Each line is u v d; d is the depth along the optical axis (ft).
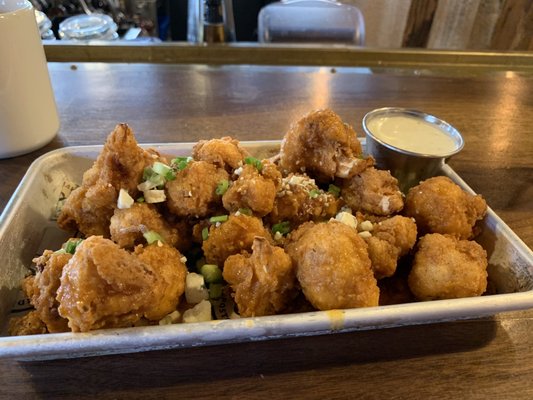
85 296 0.60
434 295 0.77
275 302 0.72
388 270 0.78
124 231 0.75
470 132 1.35
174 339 0.60
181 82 1.53
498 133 1.36
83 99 1.40
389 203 0.86
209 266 0.78
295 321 0.62
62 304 0.60
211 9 1.60
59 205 0.93
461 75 1.70
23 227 0.81
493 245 0.85
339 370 0.67
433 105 1.49
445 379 0.67
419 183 0.98
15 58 0.99
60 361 0.65
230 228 0.77
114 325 0.64
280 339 0.71
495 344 0.72
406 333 0.73
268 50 1.66
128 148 0.77
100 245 0.62
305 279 0.71
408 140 1.07
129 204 0.77
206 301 0.74
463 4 2.21
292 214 0.87
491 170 1.18
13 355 0.57
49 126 1.14
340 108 1.44
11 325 0.69
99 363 0.66
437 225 0.86
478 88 1.62
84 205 0.81
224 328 0.61
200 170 0.81
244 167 0.83
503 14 2.17
